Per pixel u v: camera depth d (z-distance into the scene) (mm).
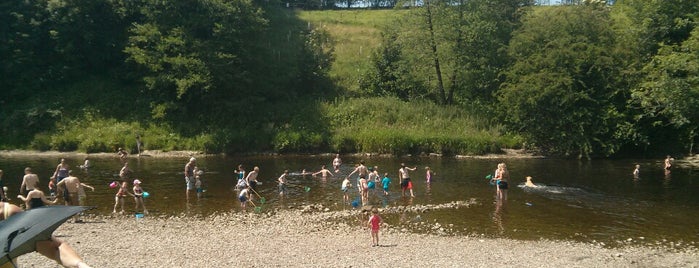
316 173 32094
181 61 46031
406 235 18438
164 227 19406
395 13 56719
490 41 47750
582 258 15797
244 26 50344
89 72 54438
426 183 29234
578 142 40750
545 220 20750
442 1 48531
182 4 48750
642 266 15156
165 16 48688
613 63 41719
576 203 23891
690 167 36062
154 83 47094
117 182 28484
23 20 51688
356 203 23344
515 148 43781
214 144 43719
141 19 52219
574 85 41562
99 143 43969
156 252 15930
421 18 49062
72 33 52031
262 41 55188
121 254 15656
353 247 16734
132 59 51656
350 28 69938
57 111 47719
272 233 18625
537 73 42031
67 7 51250
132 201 24141
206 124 47625
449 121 46531
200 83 46625
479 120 46312
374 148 43156
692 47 34531
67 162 38375
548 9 47531
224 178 31047
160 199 24703
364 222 20391
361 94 53312
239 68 49531
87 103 49938
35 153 43656
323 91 54188
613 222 20438
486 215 21594
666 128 42156
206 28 49438
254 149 44375
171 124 47500
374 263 14906
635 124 40688
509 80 45500
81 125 47219
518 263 15156
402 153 42844
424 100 50344
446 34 47719
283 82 53000
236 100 49094
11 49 51188
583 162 39031
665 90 35219
